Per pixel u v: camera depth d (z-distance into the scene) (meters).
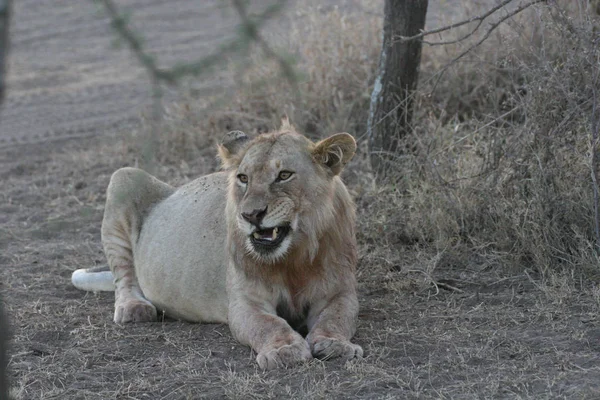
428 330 9.38
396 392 7.72
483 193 11.80
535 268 10.98
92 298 11.53
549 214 11.02
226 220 9.78
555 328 9.03
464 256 11.54
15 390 8.18
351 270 9.62
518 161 11.48
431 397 7.56
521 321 9.41
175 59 25.91
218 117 18.09
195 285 10.09
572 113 10.64
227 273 9.67
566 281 9.98
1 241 14.48
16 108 24.80
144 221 11.40
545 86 11.10
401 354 8.71
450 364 8.32
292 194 8.85
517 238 11.17
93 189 17.12
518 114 13.32
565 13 11.22
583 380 7.59
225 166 9.49
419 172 12.72
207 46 27.42
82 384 8.43
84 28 33.41
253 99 17.95
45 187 17.66
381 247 12.12
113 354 9.23
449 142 13.49
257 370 8.49
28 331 10.06
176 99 20.62
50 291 11.80
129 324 10.32
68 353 9.27
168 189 11.82
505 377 7.83
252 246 8.93
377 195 12.91
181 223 10.56
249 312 9.13
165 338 9.66
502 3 10.99
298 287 9.30
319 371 8.24
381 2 18.78
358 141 15.29
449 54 16.23
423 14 13.22
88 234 14.73
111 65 28.83
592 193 10.88
